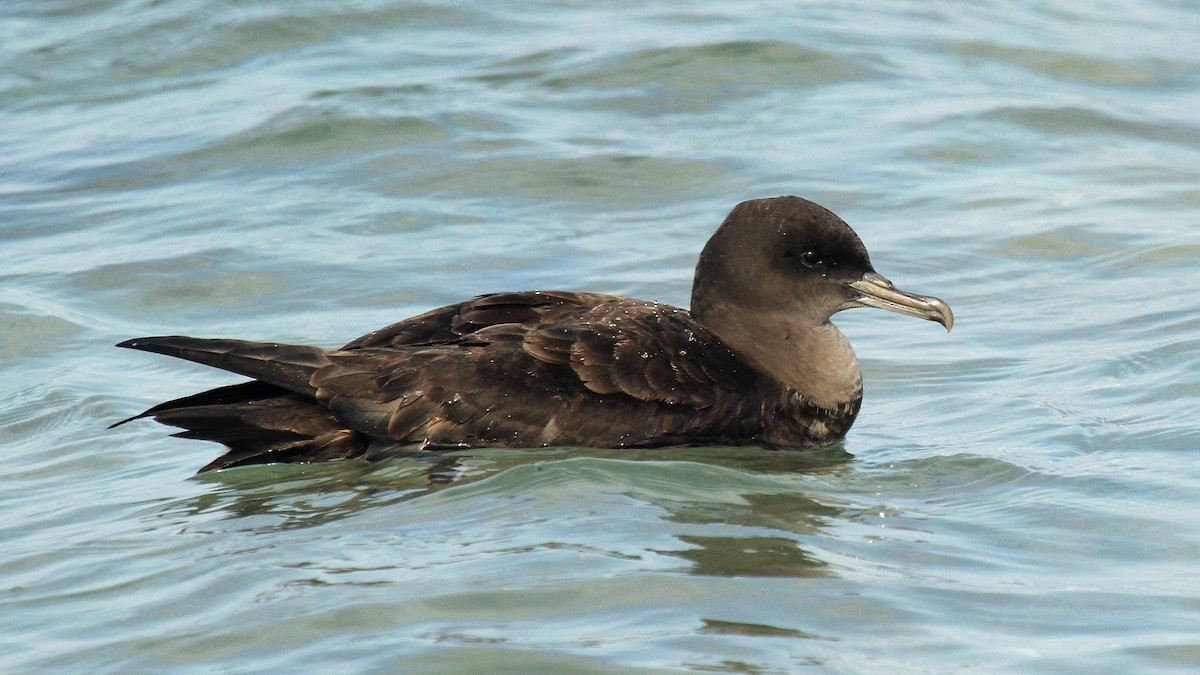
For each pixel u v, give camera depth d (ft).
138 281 58.08
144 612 31.01
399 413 40.16
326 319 54.95
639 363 41.19
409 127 71.82
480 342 41.22
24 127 74.49
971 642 28.89
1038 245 61.26
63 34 85.40
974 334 53.36
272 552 33.76
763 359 43.42
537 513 35.70
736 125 73.36
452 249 61.21
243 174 68.69
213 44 82.64
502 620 29.66
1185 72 80.84
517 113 74.02
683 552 33.17
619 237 62.49
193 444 43.68
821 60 80.07
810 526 35.27
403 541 34.17
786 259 43.55
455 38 84.17
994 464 40.14
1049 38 85.35
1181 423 42.63
